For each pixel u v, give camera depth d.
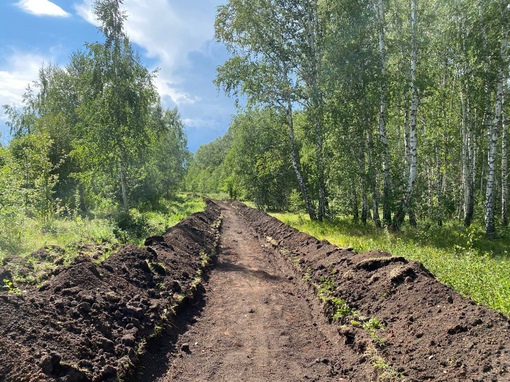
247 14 16.62
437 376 3.75
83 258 6.30
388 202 14.40
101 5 16.14
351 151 16.22
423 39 14.66
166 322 5.82
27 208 11.29
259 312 6.82
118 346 4.62
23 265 6.64
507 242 12.66
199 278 8.55
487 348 3.78
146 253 7.89
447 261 7.52
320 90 16.64
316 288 7.48
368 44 15.52
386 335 4.91
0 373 3.30
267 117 23.45
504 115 18.80
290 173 30.47
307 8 16.81
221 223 21.78
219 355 5.15
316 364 4.89
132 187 19.14
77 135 19.30
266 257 11.98
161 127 19.69
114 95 16.20
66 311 4.74
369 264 7.01
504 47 13.76
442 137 19.08
